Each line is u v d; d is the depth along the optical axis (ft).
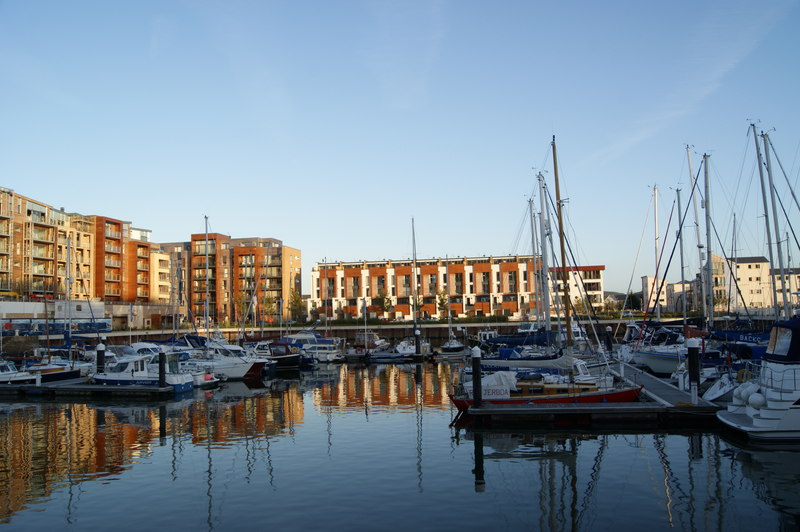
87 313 257.34
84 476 62.18
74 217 315.17
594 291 391.86
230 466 64.95
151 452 72.18
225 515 49.96
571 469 61.77
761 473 59.06
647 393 94.68
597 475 59.52
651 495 53.36
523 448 71.00
